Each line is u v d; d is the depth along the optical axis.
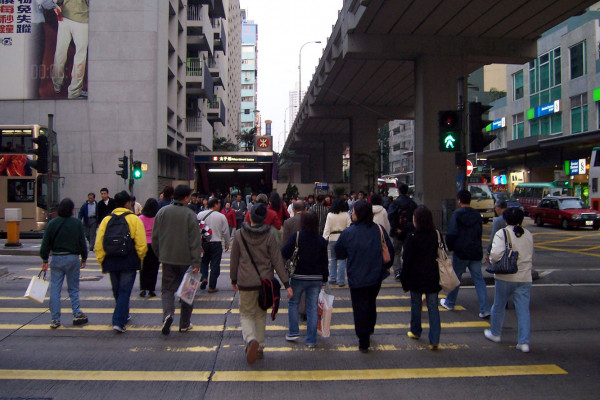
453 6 19.80
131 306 8.15
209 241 9.16
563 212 25.12
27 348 5.98
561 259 13.98
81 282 10.25
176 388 4.80
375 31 22.81
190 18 36.41
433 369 5.36
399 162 91.19
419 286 5.95
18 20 26.50
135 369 5.30
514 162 50.75
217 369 5.32
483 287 7.57
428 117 23.23
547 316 7.69
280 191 50.44
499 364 5.53
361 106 43.16
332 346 6.16
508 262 5.94
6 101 26.45
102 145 26.66
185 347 6.05
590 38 38.28
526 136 47.75
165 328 6.38
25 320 7.21
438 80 23.33
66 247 6.83
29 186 21.19
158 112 27.52
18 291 9.28
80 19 26.75
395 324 7.19
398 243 10.12
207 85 36.91
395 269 10.22
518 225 6.10
